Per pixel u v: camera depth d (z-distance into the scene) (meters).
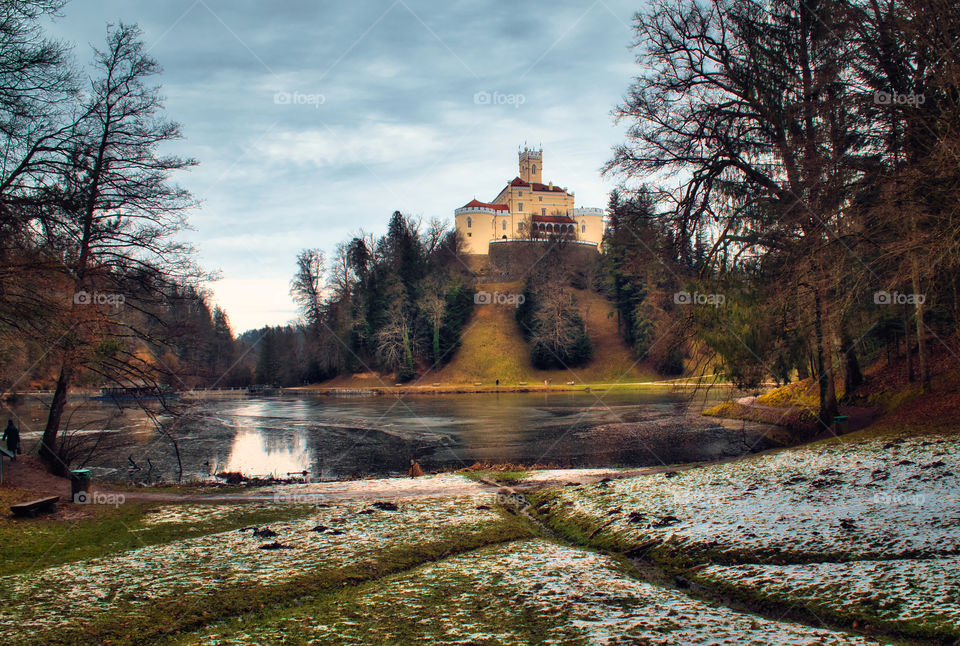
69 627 7.32
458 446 30.53
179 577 9.34
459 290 94.00
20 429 36.50
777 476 14.85
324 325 95.50
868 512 10.67
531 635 6.89
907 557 8.48
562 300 82.88
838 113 18.70
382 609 7.95
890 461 14.42
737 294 22.03
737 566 9.27
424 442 32.28
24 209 15.68
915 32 15.34
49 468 20.36
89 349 18.44
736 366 22.62
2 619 7.58
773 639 6.51
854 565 8.43
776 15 20.92
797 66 21.33
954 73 14.45
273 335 99.12
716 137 22.53
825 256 18.11
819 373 23.25
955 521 9.50
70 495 16.45
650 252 24.44
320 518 13.81
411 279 91.88
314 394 79.00
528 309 89.88
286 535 12.17
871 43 18.39
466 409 51.09
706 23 22.89
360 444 32.09
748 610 7.84
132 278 19.59
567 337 81.19
